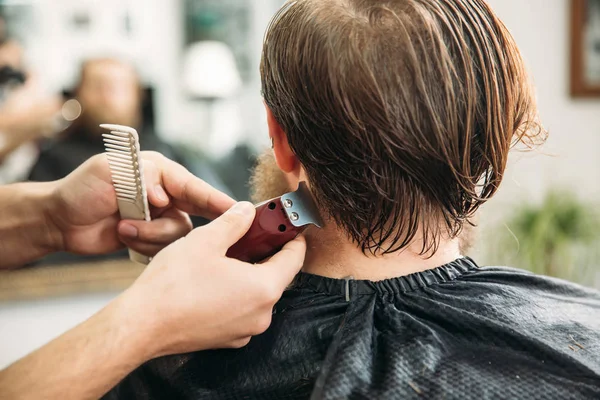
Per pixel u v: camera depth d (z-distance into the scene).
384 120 0.49
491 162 0.54
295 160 0.58
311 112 0.51
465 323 0.53
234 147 1.68
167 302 0.51
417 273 0.58
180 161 1.66
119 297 0.53
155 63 1.63
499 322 0.53
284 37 0.52
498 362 0.51
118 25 1.59
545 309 0.57
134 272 1.71
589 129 2.00
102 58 1.58
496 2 1.86
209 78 1.65
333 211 0.57
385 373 0.50
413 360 0.50
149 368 0.61
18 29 1.53
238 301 0.52
